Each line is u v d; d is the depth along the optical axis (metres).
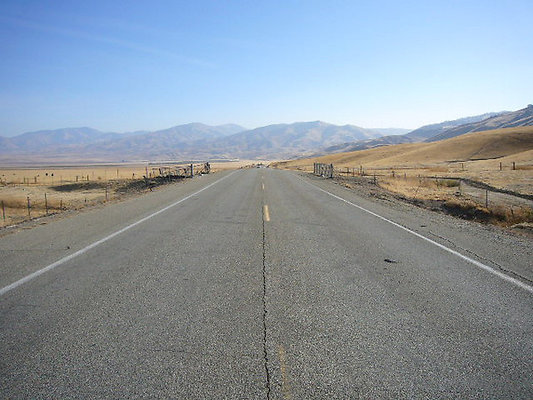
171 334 3.89
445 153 92.69
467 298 5.07
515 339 3.92
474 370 3.32
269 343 3.73
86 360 3.38
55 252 7.19
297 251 7.54
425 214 13.37
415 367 3.35
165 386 3.02
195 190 20.61
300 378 3.15
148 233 9.08
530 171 41.91
